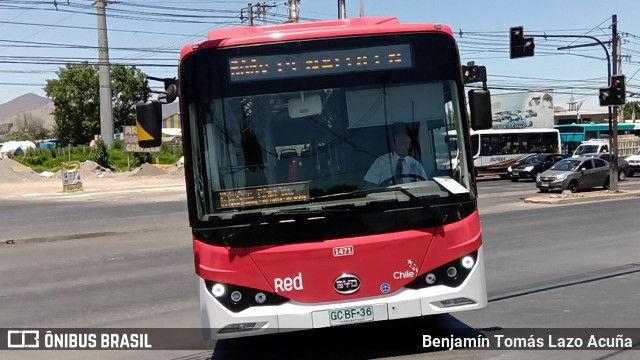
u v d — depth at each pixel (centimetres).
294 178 599
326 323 579
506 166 4806
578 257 1266
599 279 1027
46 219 2638
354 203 590
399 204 594
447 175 613
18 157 6850
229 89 608
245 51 612
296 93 610
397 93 619
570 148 6612
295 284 581
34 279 1273
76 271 1353
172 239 1853
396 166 607
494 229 1792
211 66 610
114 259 1508
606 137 6072
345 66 617
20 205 3462
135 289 1107
